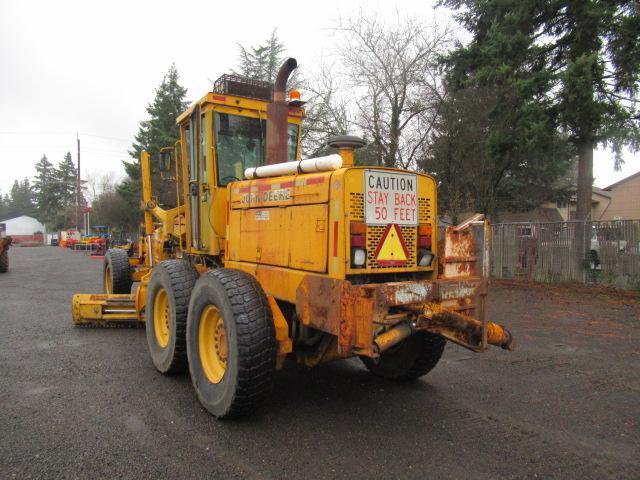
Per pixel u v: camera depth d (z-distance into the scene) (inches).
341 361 228.5
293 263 156.4
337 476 121.9
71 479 118.7
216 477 120.5
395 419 158.7
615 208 1475.1
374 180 145.5
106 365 214.8
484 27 570.3
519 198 839.7
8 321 313.3
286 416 159.6
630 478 124.0
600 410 169.2
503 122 505.0
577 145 504.4
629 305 371.2
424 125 561.0
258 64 1105.4
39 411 160.9
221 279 154.7
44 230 3102.9
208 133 216.2
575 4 478.0
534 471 126.5
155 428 148.6
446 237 158.7
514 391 188.1
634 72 462.9
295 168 158.6
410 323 139.8
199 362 165.6
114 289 346.9
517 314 344.2
